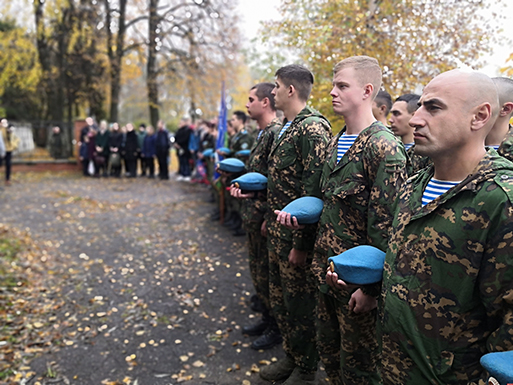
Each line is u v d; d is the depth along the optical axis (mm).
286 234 2264
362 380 1786
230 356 2840
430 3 4348
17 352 2889
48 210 7363
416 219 1159
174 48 15984
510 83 1619
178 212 7332
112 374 2658
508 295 967
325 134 2096
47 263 4719
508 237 964
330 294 1765
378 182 1559
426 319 1113
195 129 11172
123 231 6086
